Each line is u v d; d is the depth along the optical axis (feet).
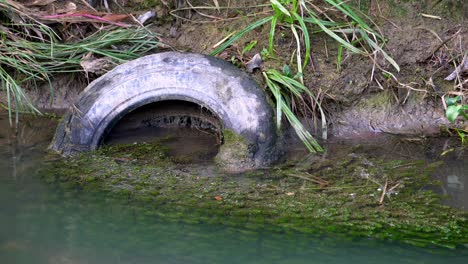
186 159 15.06
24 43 17.84
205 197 13.00
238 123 15.06
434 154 15.56
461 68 17.56
